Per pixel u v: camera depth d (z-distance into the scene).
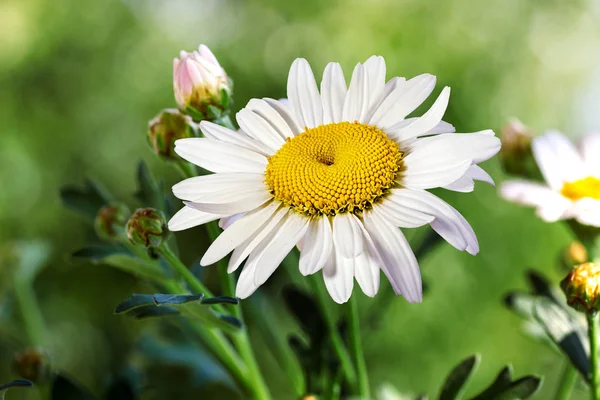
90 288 0.87
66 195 0.36
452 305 0.82
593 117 0.94
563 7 0.99
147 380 0.37
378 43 0.94
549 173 0.35
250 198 0.30
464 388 0.31
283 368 0.36
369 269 0.29
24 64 0.97
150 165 0.94
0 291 0.39
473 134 0.29
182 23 0.99
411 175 0.29
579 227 0.34
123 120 0.96
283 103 0.32
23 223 0.91
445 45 0.94
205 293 0.32
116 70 0.98
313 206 0.30
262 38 0.97
